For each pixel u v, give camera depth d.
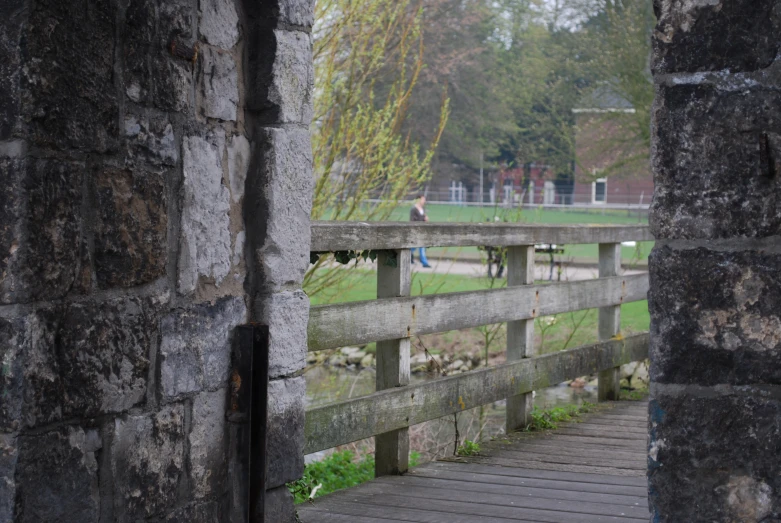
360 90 7.21
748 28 2.30
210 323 3.09
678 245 2.39
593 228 6.53
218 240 3.13
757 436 2.32
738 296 2.33
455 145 31.22
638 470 4.79
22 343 2.31
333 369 11.11
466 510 4.02
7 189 2.30
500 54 29.34
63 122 2.40
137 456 2.75
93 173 2.53
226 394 3.21
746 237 2.32
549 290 6.01
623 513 3.97
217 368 3.13
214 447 3.13
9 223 2.30
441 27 20.30
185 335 2.96
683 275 2.38
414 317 4.74
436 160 31.12
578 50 22.61
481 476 4.66
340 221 4.22
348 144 7.00
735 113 2.32
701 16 2.34
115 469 2.66
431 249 19.20
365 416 4.40
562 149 26.86
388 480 4.58
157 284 2.83
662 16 2.38
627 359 7.14
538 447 5.38
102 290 2.59
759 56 2.30
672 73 2.38
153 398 2.82
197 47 2.97
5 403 2.31
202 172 3.02
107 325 2.60
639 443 5.48
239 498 3.23
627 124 21.08
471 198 34.94
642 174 23.28
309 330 4.08
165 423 2.88
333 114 7.23
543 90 27.02
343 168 7.24
